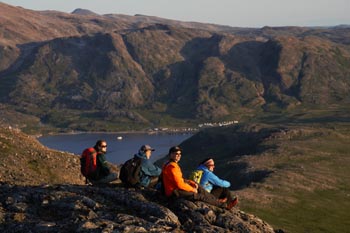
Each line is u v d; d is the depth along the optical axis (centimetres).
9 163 3603
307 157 13188
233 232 1490
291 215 7275
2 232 1377
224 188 1705
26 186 1827
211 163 1714
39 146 4275
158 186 1738
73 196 1631
